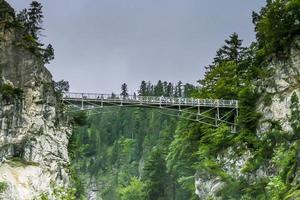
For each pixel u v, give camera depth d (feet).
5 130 201.05
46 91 226.79
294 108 254.27
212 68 340.18
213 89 320.50
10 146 201.26
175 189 350.84
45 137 218.59
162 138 481.87
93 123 624.18
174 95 645.51
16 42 219.00
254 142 265.13
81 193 298.56
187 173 321.52
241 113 279.08
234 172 265.54
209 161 278.26
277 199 213.66
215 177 273.13
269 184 220.43
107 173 549.54
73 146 286.46
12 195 185.16
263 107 273.54
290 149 238.27
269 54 286.87
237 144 272.31
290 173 217.77
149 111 585.22
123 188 448.65
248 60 323.37
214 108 286.46
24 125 209.46
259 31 299.79
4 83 206.80
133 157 553.64
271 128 260.83
